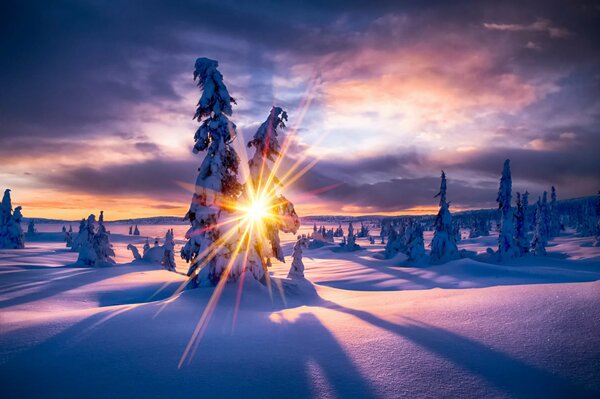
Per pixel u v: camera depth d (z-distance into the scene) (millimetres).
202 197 12703
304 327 6441
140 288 17156
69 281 19297
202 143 13523
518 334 4965
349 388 3826
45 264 34312
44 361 4711
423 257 43719
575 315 5254
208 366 4512
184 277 22672
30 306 12594
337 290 18188
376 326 6082
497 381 3801
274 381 4051
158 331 6191
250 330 6336
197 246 13094
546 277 25750
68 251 52562
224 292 10922
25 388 3930
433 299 7973
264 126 15477
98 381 4098
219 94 13117
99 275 22688
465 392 3613
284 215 15609
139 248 78312
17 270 26047
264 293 11867
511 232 44250
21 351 5094
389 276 33562
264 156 15305
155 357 4848
